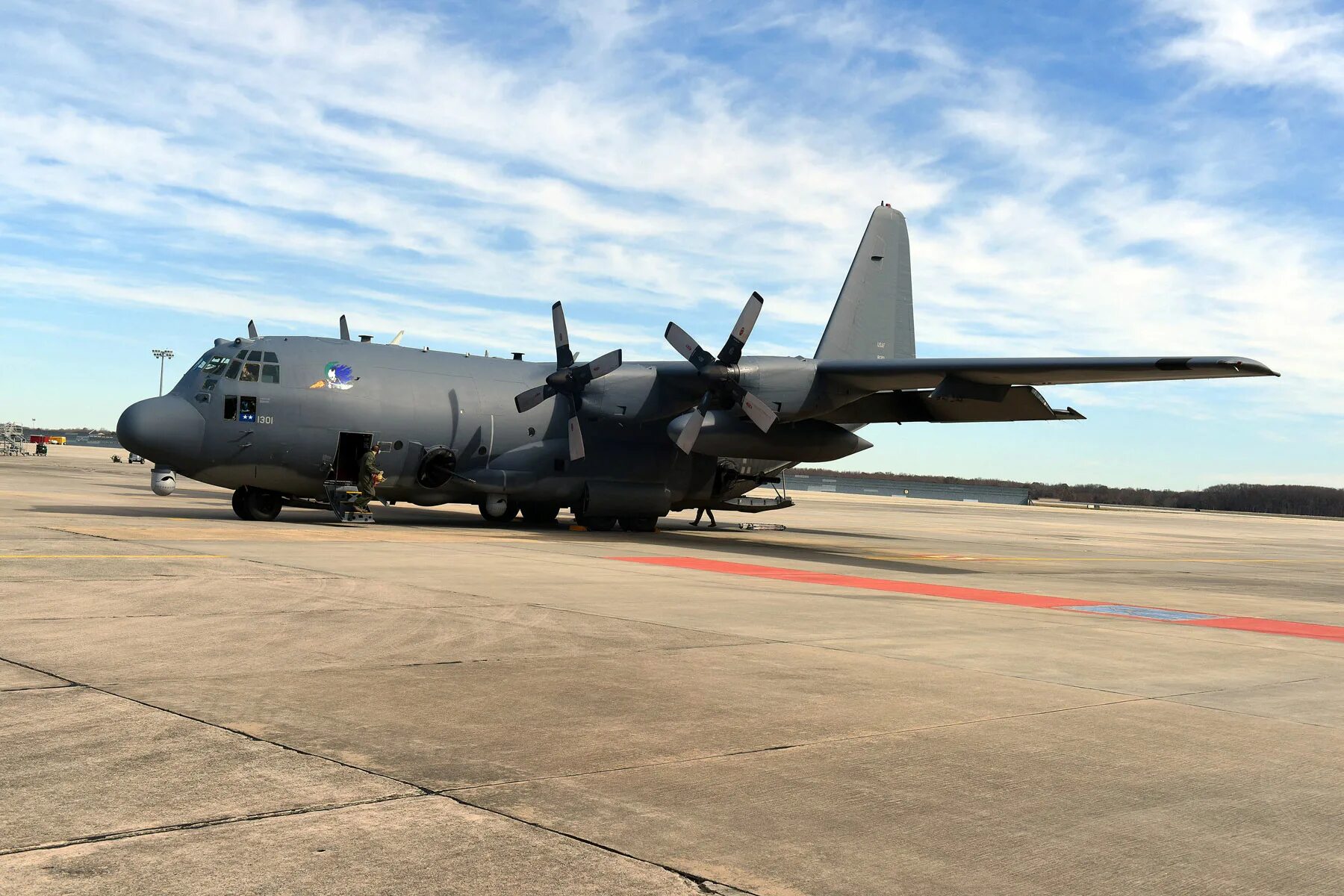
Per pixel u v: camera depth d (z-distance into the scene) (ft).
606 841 13.73
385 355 75.61
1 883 11.58
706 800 15.62
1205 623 41.65
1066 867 13.57
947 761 18.37
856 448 81.92
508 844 13.42
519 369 81.92
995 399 69.00
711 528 98.37
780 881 12.70
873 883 12.78
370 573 41.96
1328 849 14.61
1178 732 21.34
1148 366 58.85
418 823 14.03
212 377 69.05
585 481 80.33
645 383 76.18
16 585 34.09
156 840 13.02
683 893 12.18
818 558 66.23
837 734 19.93
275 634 27.58
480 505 80.64
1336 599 55.83
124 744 16.97
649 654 27.43
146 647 24.98
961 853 13.93
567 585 41.68
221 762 16.25
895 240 93.15
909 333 94.79
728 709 21.59
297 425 70.03
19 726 17.76
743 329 70.90
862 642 31.37
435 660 25.27
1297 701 25.17
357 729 18.62
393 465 73.82
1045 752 19.25
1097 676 27.58
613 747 18.29
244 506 73.05
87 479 138.82
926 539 98.02
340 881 12.04
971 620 37.99
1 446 298.56
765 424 69.46
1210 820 15.71
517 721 19.84
